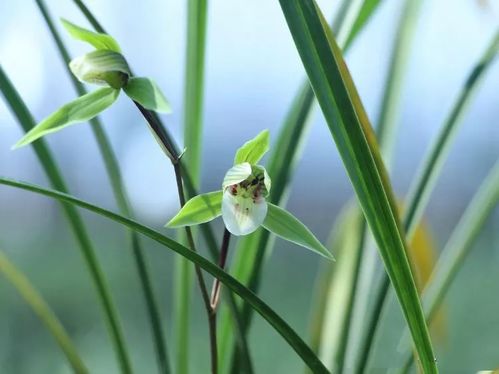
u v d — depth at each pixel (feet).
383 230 1.20
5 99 1.44
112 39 1.29
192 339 3.05
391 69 1.56
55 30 1.48
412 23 1.57
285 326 1.21
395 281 1.21
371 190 1.19
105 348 3.17
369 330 1.45
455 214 3.50
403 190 3.37
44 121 1.29
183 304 1.56
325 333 1.63
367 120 1.31
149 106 1.26
